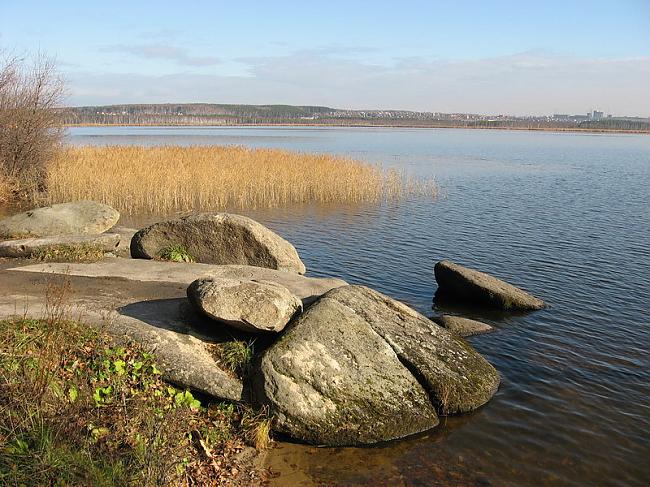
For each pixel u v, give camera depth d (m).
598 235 20.02
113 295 9.14
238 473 6.09
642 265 15.99
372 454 6.74
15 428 5.36
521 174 40.44
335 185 26.58
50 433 5.35
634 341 10.45
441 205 26.06
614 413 7.86
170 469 5.45
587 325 11.23
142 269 10.84
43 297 8.77
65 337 7.00
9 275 10.11
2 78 23.88
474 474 6.40
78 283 9.76
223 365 7.44
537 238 19.44
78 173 23.88
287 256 12.51
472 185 33.72
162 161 28.09
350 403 7.02
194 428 6.48
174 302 8.89
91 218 15.23
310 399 6.87
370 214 23.48
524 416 7.74
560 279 14.54
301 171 27.78
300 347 7.23
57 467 5.04
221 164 28.62
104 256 11.94
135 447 5.57
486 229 20.88
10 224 14.69
